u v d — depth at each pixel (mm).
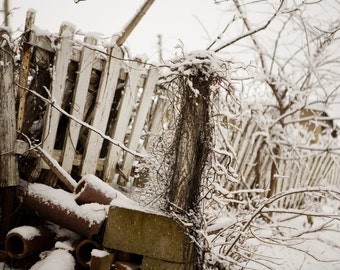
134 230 2691
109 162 4094
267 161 5902
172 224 2639
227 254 2842
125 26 3740
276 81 6008
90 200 3211
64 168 3748
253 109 5535
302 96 6168
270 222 4867
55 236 3322
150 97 4266
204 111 2754
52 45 3496
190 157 2723
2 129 3244
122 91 4254
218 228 3156
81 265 2984
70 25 3561
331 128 7305
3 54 3246
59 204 3184
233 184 5320
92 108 4062
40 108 3758
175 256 2609
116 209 2746
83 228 3020
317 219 6551
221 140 3479
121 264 2676
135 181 4430
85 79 3738
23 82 3406
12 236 3000
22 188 3395
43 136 3559
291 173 6590
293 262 4031
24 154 3498
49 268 2627
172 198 2727
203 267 2723
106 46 3891
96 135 3924
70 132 3715
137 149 4590
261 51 5773
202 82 2729
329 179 8516
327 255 4492
